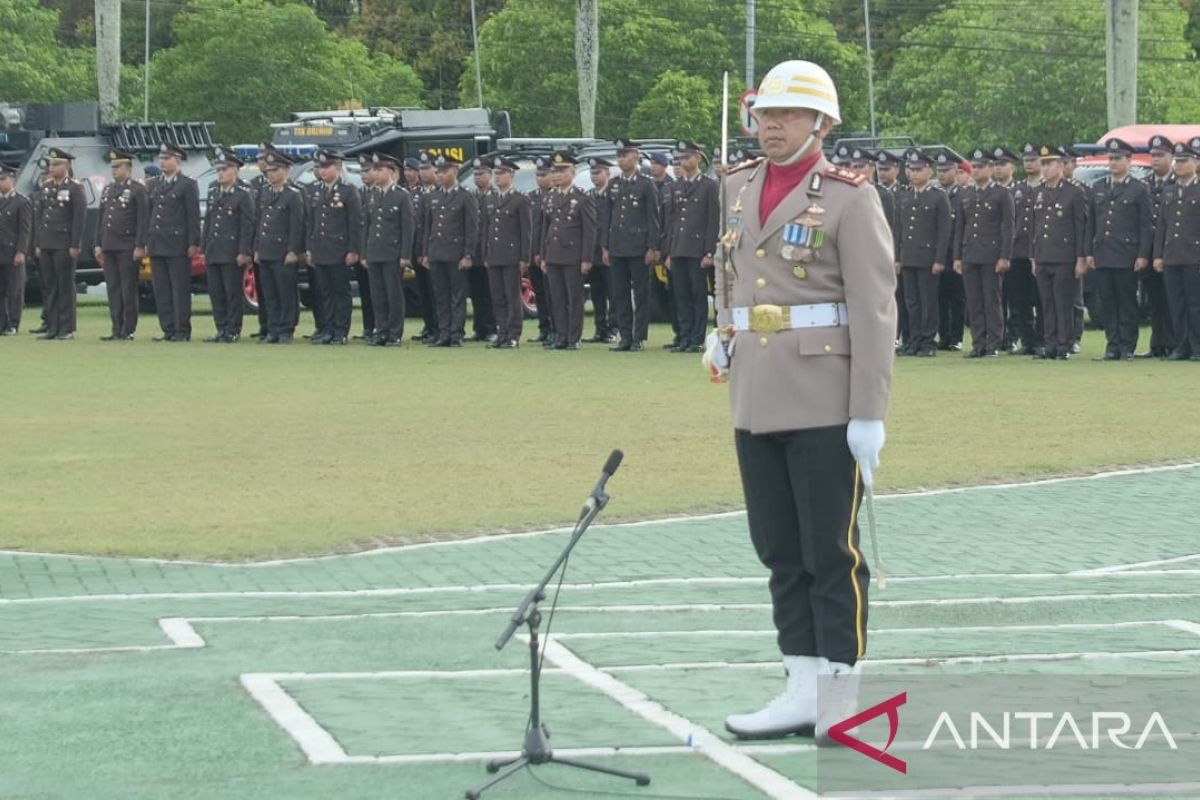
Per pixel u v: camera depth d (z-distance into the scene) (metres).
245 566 11.98
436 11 96.44
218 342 30.55
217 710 8.29
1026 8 74.81
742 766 7.39
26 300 39.44
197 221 30.59
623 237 28.30
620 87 75.25
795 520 8.03
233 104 70.94
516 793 7.03
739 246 8.10
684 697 8.51
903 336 28.58
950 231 27.44
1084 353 27.97
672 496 14.53
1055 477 15.55
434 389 22.39
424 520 13.52
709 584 11.37
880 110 80.00
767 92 8.01
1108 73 38.72
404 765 7.39
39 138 38.94
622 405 20.58
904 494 14.74
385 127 40.84
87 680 8.87
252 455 16.80
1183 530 13.24
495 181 29.25
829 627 7.85
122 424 19.09
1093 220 26.36
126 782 7.19
